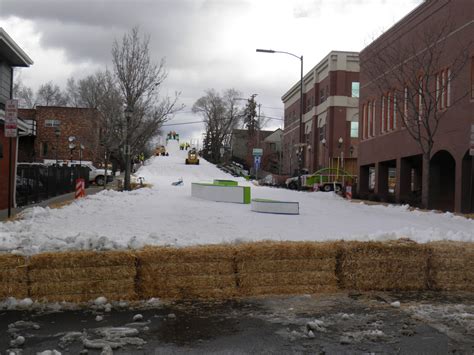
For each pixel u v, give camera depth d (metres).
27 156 57.81
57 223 13.13
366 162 37.56
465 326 6.39
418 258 8.53
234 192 21.52
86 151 57.88
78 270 7.35
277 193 29.75
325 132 60.66
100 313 6.87
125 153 29.08
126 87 31.69
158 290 7.64
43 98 100.75
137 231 12.11
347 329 6.24
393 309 7.25
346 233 13.05
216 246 8.16
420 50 27.34
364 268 8.41
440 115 24.75
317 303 7.57
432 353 5.43
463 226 16.27
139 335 5.96
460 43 24.12
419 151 28.17
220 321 6.57
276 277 8.06
